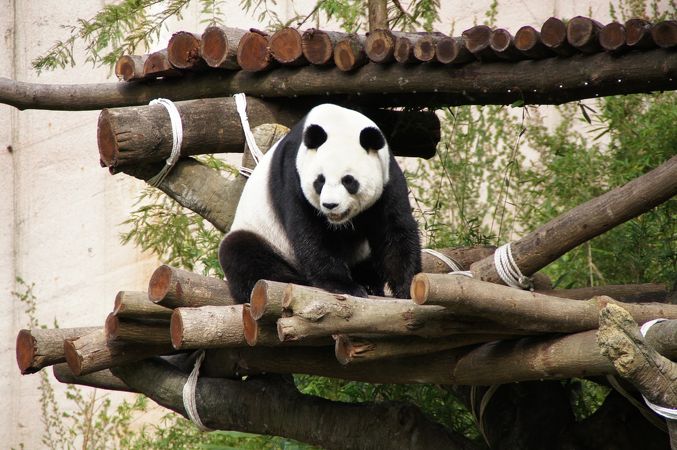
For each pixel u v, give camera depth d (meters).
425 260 11.45
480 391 11.12
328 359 10.16
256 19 21.77
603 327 7.11
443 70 11.62
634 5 17.42
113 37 15.70
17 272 22.47
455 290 7.67
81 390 21.59
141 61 13.10
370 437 10.77
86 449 17.92
